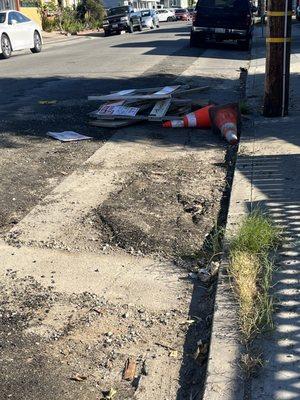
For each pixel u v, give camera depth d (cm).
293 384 209
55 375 232
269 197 390
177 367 237
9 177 475
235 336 238
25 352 247
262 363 220
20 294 293
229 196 416
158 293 293
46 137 606
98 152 547
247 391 207
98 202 414
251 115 659
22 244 350
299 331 239
